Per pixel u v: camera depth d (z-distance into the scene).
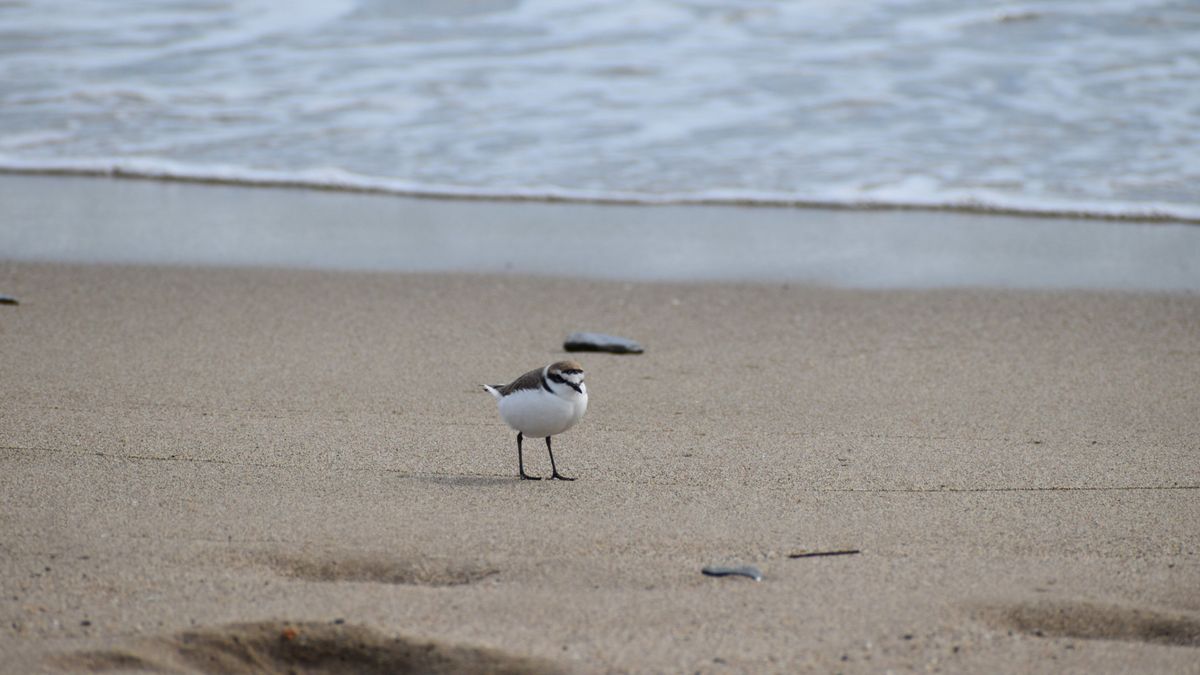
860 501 8.63
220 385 11.53
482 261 16.44
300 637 6.32
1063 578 7.21
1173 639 6.54
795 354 13.02
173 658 6.13
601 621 6.54
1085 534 7.98
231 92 23.38
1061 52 24.27
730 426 10.64
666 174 20.06
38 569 7.08
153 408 10.73
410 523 8.00
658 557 7.46
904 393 11.70
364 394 11.40
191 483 8.72
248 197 19.38
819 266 16.30
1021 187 19.19
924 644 6.29
